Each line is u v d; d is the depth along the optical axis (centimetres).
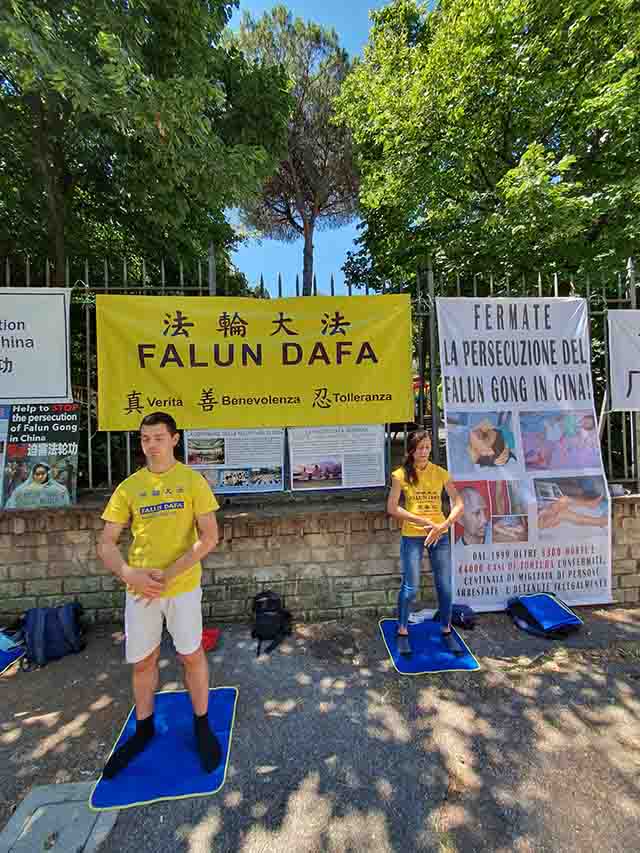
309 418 381
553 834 186
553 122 702
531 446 393
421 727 250
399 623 323
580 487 394
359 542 375
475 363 394
